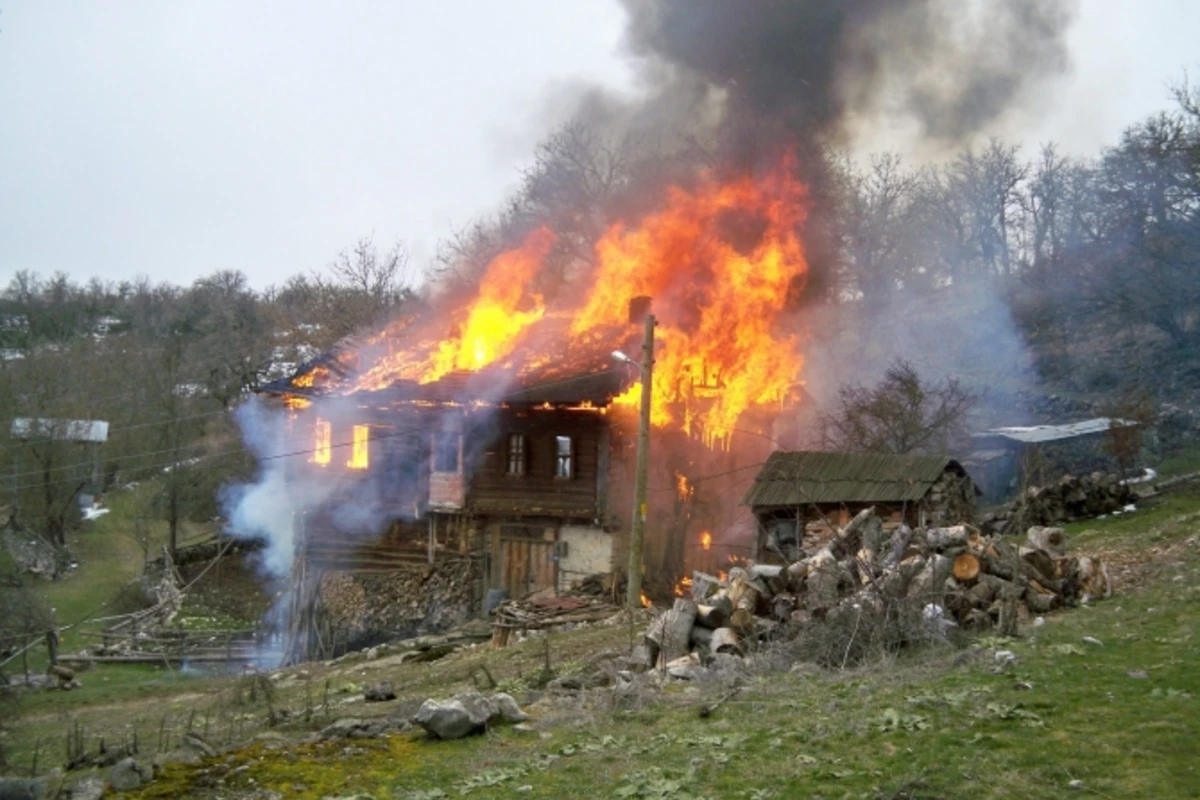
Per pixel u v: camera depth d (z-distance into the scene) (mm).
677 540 33719
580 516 31609
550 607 26547
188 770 9523
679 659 13297
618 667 14531
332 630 33188
